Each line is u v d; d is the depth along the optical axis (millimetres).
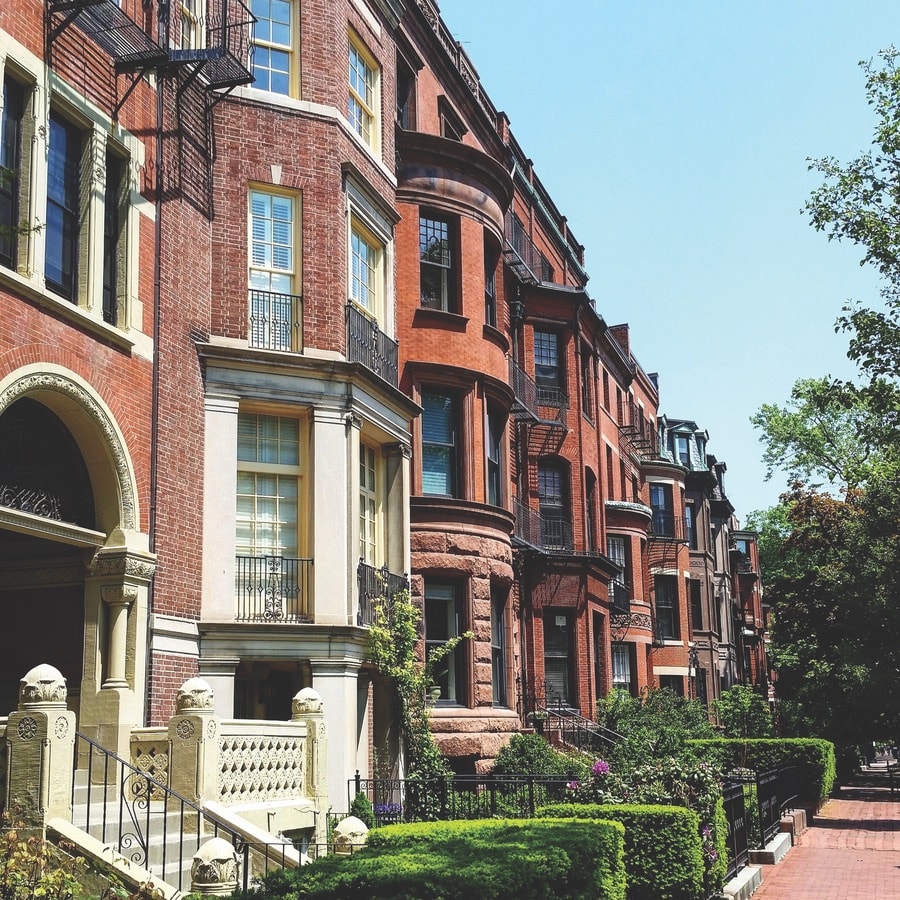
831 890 15844
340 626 18078
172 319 17141
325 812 15789
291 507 18859
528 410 30062
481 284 26484
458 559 24234
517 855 8688
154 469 16188
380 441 21250
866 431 24547
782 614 36531
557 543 33625
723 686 63312
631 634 40562
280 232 19578
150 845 11820
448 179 26016
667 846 12852
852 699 35188
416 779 17750
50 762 10758
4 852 9055
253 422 18844
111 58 16031
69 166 15336
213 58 17156
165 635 16047
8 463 14297
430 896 7598
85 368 14766
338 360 19156
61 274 14938
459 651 24109
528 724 30328
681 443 61500
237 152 19219
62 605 15508
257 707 19156
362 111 22547
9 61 13820
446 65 28359
